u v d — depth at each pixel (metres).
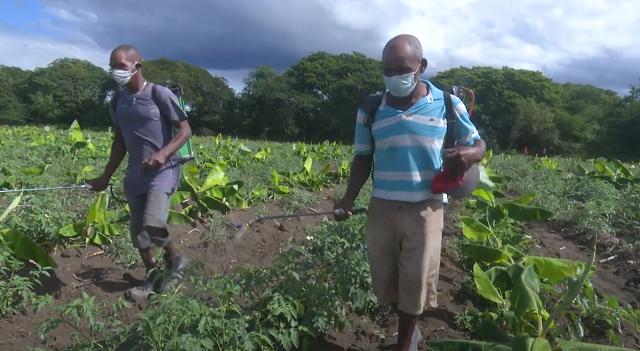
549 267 4.38
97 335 3.91
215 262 5.71
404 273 3.58
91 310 3.51
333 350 4.02
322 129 62.09
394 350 3.82
